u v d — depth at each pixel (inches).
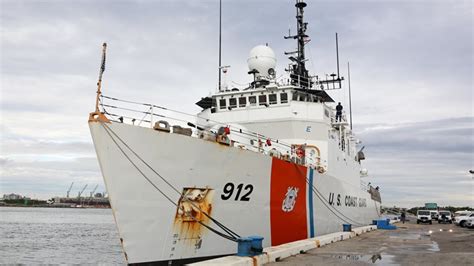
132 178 405.7
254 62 844.6
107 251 1261.1
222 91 837.2
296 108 762.2
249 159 506.0
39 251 1238.9
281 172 569.9
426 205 2468.0
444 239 805.9
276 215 567.5
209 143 457.4
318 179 693.9
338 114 963.3
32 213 5113.2
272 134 760.3
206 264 373.7
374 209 1402.6
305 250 553.9
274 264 434.6
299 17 944.3
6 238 1601.9
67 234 1863.9
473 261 471.8
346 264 442.0
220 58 900.6
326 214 745.0
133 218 410.3
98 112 389.4
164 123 425.4
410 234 946.7
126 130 398.0
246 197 512.1
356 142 1161.4
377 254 530.3
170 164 428.8
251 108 784.3
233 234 499.2
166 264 438.0
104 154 390.0
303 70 915.4
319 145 762.8
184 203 446.3
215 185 470.9
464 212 1892.2
